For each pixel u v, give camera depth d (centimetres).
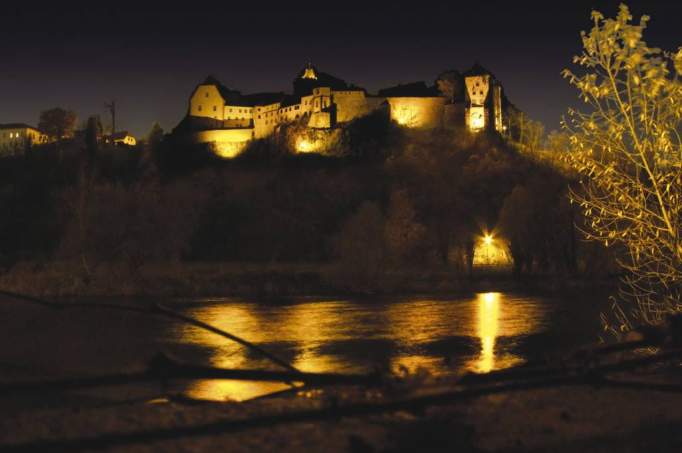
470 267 6944
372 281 5744
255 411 689
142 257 6256
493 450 609
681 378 953
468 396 717
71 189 6531
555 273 6150
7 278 5309
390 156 15050
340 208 11369
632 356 1205
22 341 2348
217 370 722
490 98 17525
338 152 15975
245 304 4475
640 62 1151
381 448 594
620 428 685
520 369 827
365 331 3172
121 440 572
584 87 1205
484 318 3662
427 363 2286
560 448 620
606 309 3878
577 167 1291
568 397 811
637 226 1306
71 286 5103
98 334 2642
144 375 704
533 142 14788
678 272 1301
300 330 3222
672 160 1202
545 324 3353
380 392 759
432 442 615
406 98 17250
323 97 17025
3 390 646
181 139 17988
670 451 616
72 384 675
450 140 16112
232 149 17475
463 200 10319
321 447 586
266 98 19150
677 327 1059
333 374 777
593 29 1192
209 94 18662
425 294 5166
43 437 585
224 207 10725
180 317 808
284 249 9544
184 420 650
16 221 8688
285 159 16138
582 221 5603
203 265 7631
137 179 13050
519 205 6456
